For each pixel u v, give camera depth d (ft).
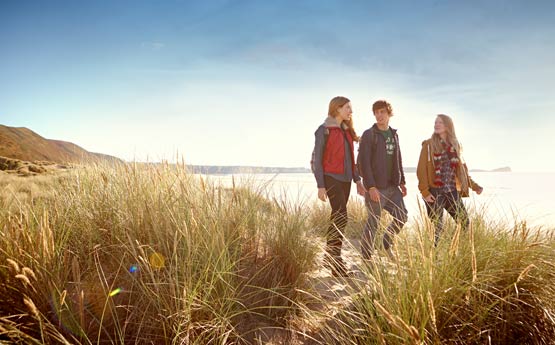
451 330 6.68
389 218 13.29
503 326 6.88
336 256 11.05
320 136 12.94
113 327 6.77
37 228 8.30
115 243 9.33
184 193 10.45
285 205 11.40
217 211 10.28
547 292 7.43
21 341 5.97
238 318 7.87
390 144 13.16
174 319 6.70
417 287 6.62
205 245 8.51
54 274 7.17
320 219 14.93
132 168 12.51
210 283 7.51
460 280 6.99
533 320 7.07
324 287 9.91
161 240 8.75
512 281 7.63
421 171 14.33
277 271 9.23
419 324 6.17
